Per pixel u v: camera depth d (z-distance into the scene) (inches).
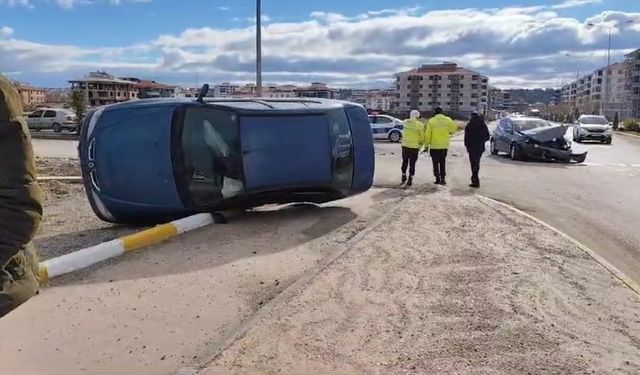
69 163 778.8
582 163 837.8
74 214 426.6
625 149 1200.2
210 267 253.8
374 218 374.0
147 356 164.4
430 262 256.4
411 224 340.2
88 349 169.2
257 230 333.1
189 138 353.4
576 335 176.4
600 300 208.1
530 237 307.6
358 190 408.8
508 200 482.9
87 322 189.5
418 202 421.7
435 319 188.4
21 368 156.8
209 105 355.9
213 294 218.4
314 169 373.7
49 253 296.8
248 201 359.9
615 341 172.6
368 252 273.1
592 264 255.3
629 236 339.6
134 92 3686.0
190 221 333.7
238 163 353.1
